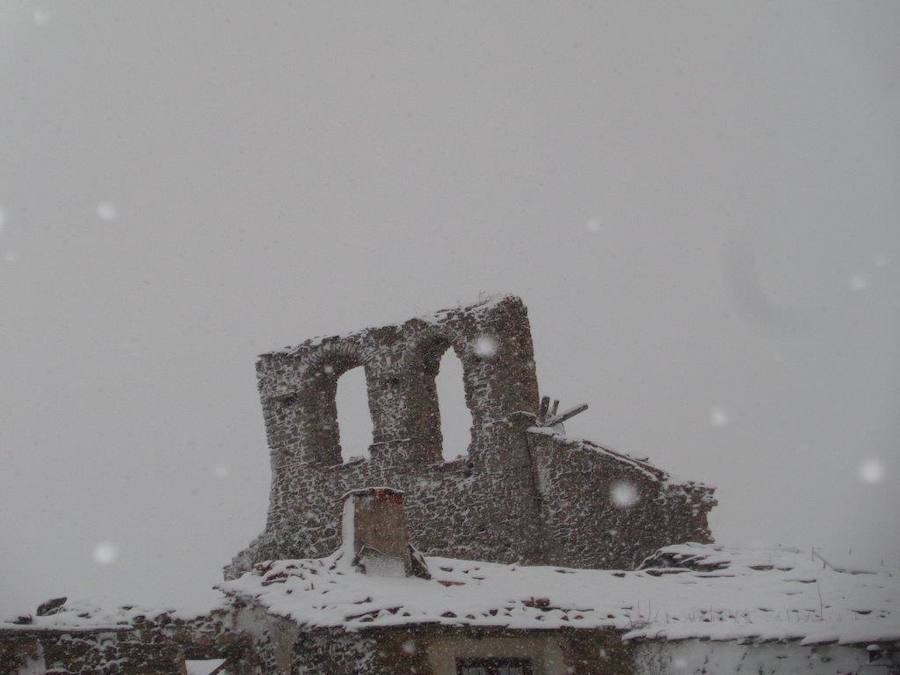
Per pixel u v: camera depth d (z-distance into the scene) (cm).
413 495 12181
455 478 12081
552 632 8125
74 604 8694
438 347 12631
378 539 8950
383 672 7775
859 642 7131
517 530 11719
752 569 9269
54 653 8312
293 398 12725
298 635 8088
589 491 11456
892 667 7100
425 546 12069
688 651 7831
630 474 11262
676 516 10994
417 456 12281
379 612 8019
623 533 11238
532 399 12131
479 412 12075
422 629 7900
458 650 8000
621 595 8831
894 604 7919
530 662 8119
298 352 12788
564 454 11631
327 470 12512
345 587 8512
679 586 9019
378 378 12525
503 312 12162
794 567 9200
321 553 12319
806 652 7369
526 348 12256
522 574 9262
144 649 8469
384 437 12381
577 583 9119
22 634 8262
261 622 8619
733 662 7638
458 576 9038
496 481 11881
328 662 7938
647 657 8031
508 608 8288
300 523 12475
